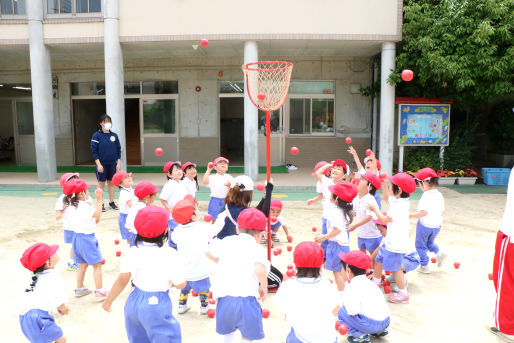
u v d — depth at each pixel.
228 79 14.27
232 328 3.13
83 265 4.55
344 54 13.38
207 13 10.67
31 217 8.12
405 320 4.06
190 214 3.97
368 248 5.01
